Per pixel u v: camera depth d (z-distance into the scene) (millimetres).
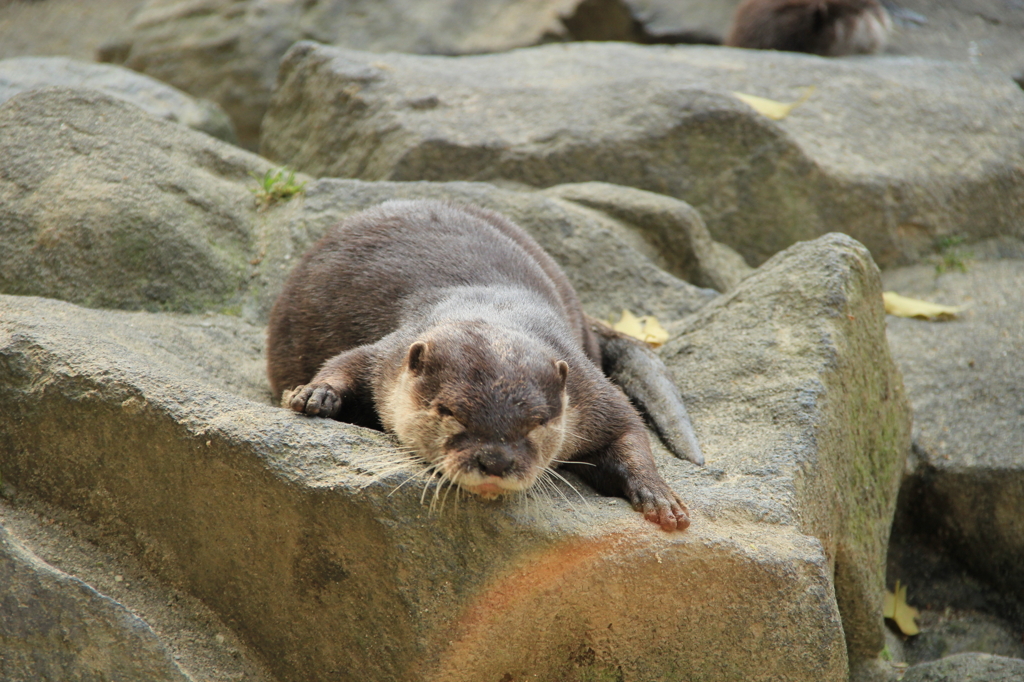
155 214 11930
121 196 11891
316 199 13352
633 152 17203
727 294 11680
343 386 8672
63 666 6578
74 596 6629
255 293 12117
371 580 6871
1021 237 19047
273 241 12750
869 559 10383
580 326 11156
